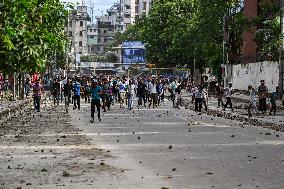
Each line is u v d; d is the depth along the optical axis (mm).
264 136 29188
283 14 68500
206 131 32188
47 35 26984
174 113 50844
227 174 16797
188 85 114500
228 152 22266
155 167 18266
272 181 15555
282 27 68562
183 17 120938
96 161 19672
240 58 103438
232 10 100500
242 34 102375
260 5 77562
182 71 157375
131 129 33500
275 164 18891
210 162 19422
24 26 26641
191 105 66875
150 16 134625
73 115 47156
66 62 130750
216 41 103188
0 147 24125
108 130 32781
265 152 22250
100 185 14922
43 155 21375
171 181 15578
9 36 24047
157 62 137625
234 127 35250
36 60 27188
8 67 27500
